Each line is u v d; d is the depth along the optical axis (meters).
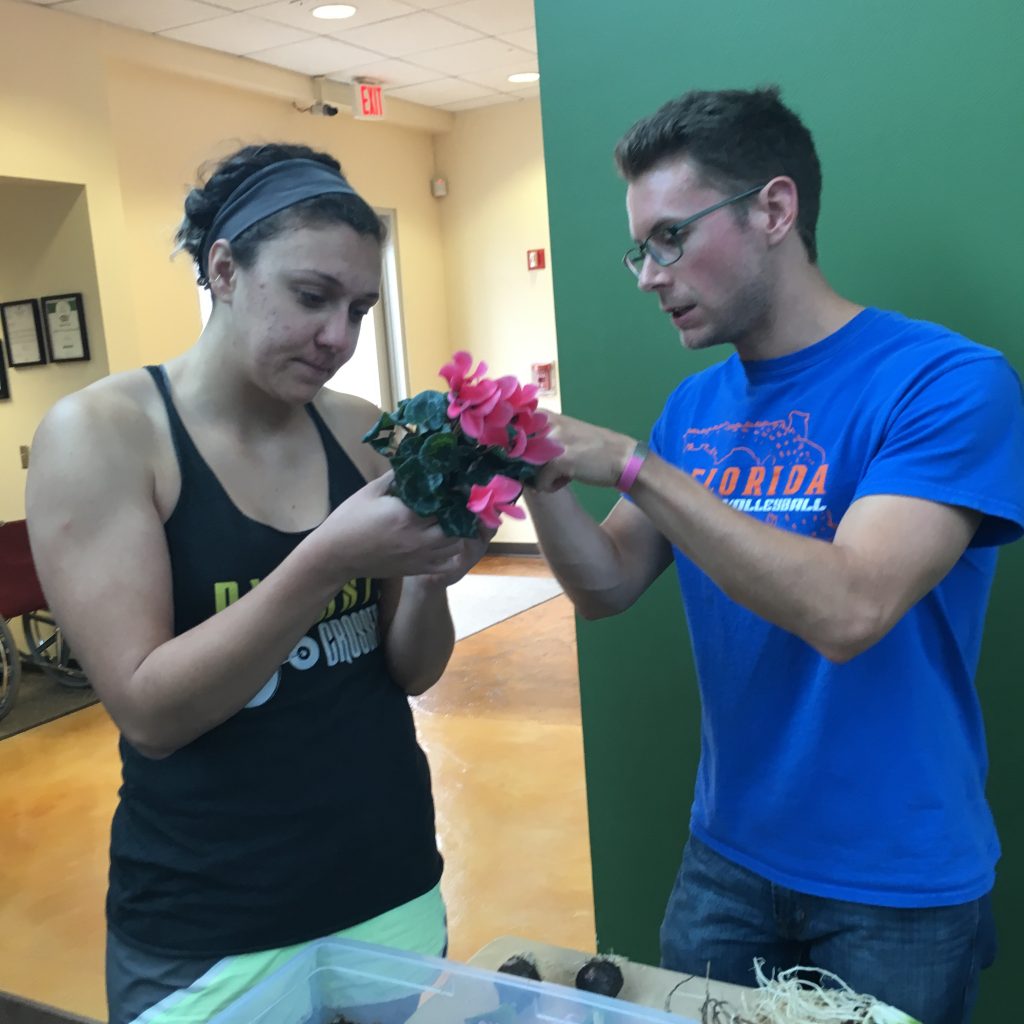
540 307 6.64
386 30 4.83
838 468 1.08
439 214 6.87
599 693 1.82
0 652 4.15
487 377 0.85
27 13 4.07
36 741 3.88
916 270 1.45
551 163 1.70
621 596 1.30
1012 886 1.52
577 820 2.93
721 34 1.52
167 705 0.88
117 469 0.92
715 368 1.30
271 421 1.03
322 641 1.03
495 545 7.09
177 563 0.96
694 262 1.07
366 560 0.85
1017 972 1.53
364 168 6.23
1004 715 1.48
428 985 0.89
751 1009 0.97
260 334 0.92
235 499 0.99
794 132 1.08
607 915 1.89
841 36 1.44
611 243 1.67
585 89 1.65
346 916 1.02
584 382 1.74
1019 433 1.01
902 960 1.08
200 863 0.97
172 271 5.00
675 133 1.06
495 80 5.88
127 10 4.29
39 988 2.26
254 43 4.90
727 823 1.20
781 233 1.08
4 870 2.83
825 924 1.13
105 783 3.42
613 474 0.99
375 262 0.95
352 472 1.09
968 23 1.37
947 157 1.41
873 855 1.08
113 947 1.03
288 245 0.89
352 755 1.03
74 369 4.58
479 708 3.92
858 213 1.47
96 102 4.36
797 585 0.95
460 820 2.97
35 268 4.57
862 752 1.08
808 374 1.12
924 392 1.01
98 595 0.90
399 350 6.65
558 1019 0.85
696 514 0.97
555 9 1.65
